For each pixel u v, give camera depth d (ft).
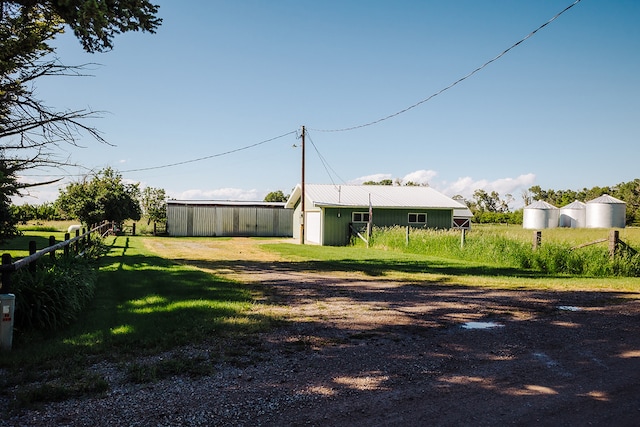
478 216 251.60
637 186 262.88
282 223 132.87
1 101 24.36
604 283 35.12
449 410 11.92
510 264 49.44
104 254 53.36
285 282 34.83
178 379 13.80
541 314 23.40
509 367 15.30
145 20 25.00
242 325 20.08
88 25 23.73
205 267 46.01
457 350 17.12
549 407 12.13
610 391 13.25
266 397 12.59
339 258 57.31
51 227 129.29
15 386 13.14
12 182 25.26
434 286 33.14
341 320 21.75
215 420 11.16
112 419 11.13
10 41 24.98
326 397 12.66
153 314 21.57
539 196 334.24
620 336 19.20
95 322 20.06
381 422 11.20
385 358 16.11
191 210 126.82
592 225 176.45
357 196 96.68
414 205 91.86
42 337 17.99
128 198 110.11
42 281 19.36
